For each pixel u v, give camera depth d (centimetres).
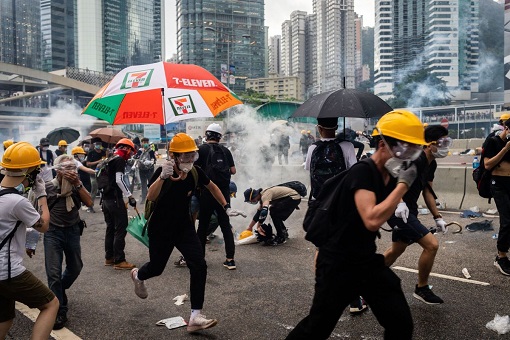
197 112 439
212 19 12062
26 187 313
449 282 503
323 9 18188
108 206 601
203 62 11944
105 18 19488
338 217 256
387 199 228
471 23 13988
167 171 372
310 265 596
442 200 1003
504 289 475
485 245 666
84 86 9444
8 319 304
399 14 14775
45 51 16475
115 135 1321
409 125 228
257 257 643
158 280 547
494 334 368
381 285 257
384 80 15188
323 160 414
